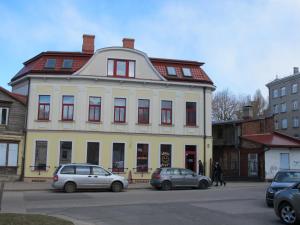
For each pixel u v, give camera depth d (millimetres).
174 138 36125
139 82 35812
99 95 35156
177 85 36625
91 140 34594
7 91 34062
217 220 14383
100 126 34875
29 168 33625
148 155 35438
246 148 40781
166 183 28297
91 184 25828
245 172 40656
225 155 43812
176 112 36406
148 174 35188
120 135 35125
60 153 34156
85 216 15125
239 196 22812
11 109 34094
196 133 36625
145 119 35906
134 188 29500
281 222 14039
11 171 33375
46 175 33719
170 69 37531
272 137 41625
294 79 83312
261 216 15367
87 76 34812
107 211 16406
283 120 85500
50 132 34281
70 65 35469
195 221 14141
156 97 36188
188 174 29016
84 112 34719
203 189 28969
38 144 34219
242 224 13633
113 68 35812
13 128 33938
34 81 34781
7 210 16406
